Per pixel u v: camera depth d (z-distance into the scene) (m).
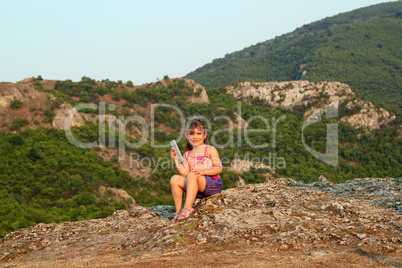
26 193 53.59
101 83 123.81
